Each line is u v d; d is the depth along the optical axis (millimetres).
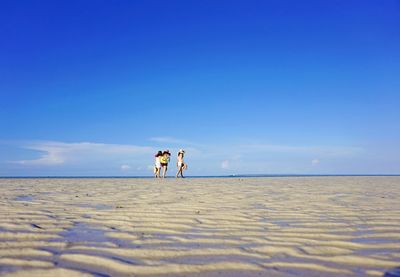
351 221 4164
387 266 2461
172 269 2369
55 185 11891
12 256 2631
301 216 4543
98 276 2203
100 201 6348
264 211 4996
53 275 2213
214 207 5430
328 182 13922
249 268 2400
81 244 3027
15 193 8141
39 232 3498
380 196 7328
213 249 2887
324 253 2775
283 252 2803
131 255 2693
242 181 15359
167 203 5992
